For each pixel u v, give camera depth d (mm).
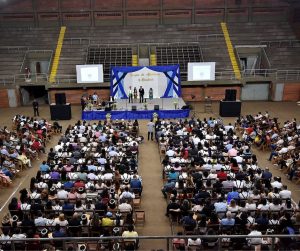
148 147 23547
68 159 18109
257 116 26094
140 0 40812
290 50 37531
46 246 10758
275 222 12039
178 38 39094
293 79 34875
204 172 15883
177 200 14719
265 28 39875
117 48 38156
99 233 11805
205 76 34312
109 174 15922
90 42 38656
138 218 14555
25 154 20750
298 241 10383
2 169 18406
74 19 41125
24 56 36875
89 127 23406
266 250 10344
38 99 37438
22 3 40406
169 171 17391
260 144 22797
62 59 36875
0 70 35719
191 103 34781
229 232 11812
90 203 13477
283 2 40688
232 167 16656
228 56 37219
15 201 13414
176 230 14211
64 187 15227
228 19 41375
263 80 34938
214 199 14039
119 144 20547
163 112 29672
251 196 13906
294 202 16422
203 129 22922
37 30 40188
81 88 34531
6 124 28828
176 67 33625
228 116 30094
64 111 29547
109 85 34344
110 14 41062
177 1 40906
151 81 33875
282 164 19641
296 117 29906
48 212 13062
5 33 39625
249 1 40688
